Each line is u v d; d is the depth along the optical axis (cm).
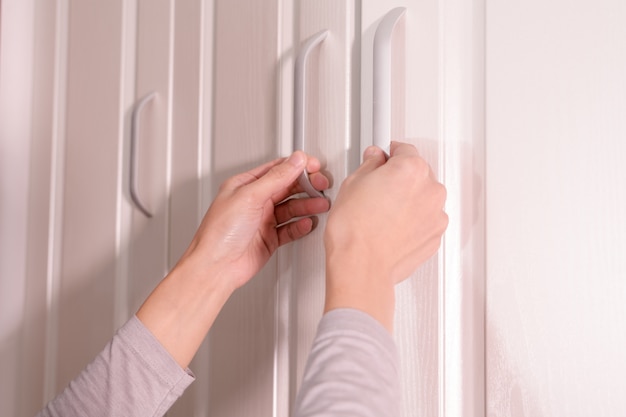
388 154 55
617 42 49
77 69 96
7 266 100
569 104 51
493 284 55
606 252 49
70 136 96
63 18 99
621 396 48
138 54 87
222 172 75
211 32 78
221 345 74
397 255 46
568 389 51
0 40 100
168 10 83
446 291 57
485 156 56
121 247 88
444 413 56
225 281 63
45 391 97
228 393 73
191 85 79
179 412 79
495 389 54
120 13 89
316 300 65
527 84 53
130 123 87
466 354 57
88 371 59
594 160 50
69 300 94
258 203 61
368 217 45
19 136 101
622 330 48
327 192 65
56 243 98
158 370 58
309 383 38
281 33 70
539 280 52
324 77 66
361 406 36
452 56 58
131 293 86
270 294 69
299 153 60
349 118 64
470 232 57
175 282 61
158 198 83
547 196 52
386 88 56
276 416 68
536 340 52
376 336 40
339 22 64
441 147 57
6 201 100
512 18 54
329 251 45
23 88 102
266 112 70
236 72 74
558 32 52
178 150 80
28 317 100
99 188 91
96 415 57
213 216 63
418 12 59
